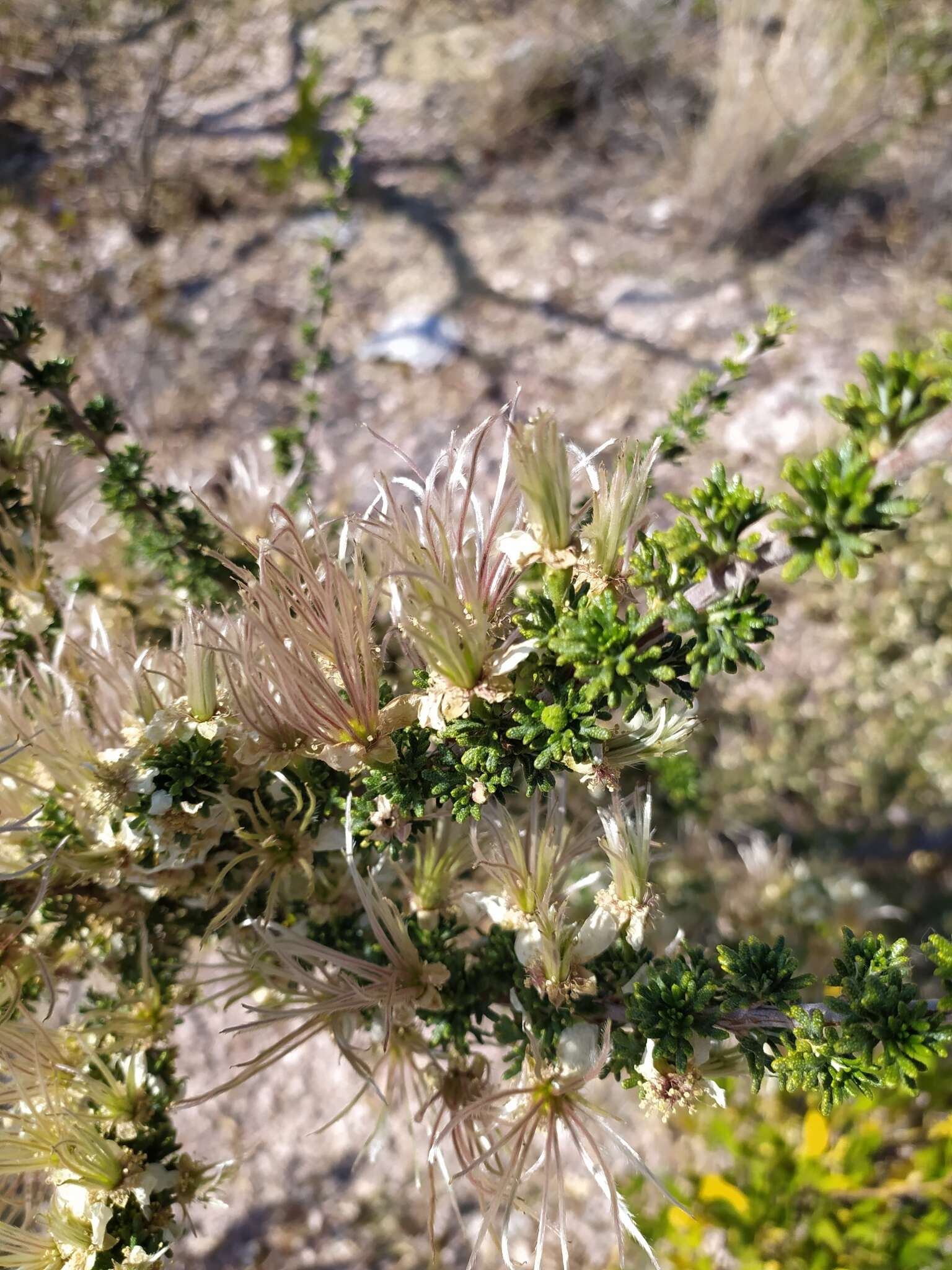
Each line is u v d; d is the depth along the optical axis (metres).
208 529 0.25
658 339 0.60
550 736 0.12
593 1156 0.15
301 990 0.18
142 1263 0.16
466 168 0.72
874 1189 0.32
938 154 0.66
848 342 0.59
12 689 0.18
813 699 0.47
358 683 0.14
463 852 0.18
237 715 0.16
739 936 0.35
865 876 0.42
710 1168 0.37
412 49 0.81
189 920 0.20
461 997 0.18
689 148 0.70
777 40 0.70
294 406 0.58
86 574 0.27
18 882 0.18
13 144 0.69
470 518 0.16
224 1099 0.42
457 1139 0.17
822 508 0.10
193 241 0.66
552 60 0.75
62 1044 0.18
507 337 0.61
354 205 0.69
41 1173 0.19
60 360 0.23
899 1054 0.12
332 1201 0.40
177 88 0.76
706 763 0.45
